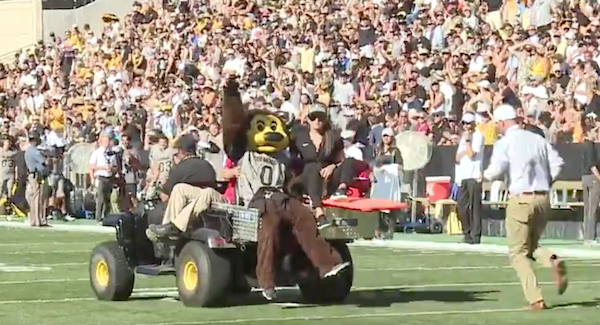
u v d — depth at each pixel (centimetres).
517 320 2758
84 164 7219
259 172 2933
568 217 5431
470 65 6588
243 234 2869
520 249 2966
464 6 7219
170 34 9225
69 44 10094
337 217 3011
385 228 5209
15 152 7656
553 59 6181
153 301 3148
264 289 2838
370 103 6412
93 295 3309
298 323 2700
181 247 3030
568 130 5469
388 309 2967
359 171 4800
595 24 6494
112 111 8312
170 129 7494
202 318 2795
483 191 5678
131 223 3167
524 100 5869
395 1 7762
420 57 6806
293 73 7419
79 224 6769
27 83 9950
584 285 3553
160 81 8775
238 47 8094
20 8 11356
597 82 5828
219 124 5581
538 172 2928
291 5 8588
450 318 2789
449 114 6291
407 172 5844
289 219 2864
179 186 3008
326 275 2850
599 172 5088
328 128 3042
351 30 7669
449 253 4788
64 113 8775
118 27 9981
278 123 2989
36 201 6681
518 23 7062
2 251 4959
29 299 3222
